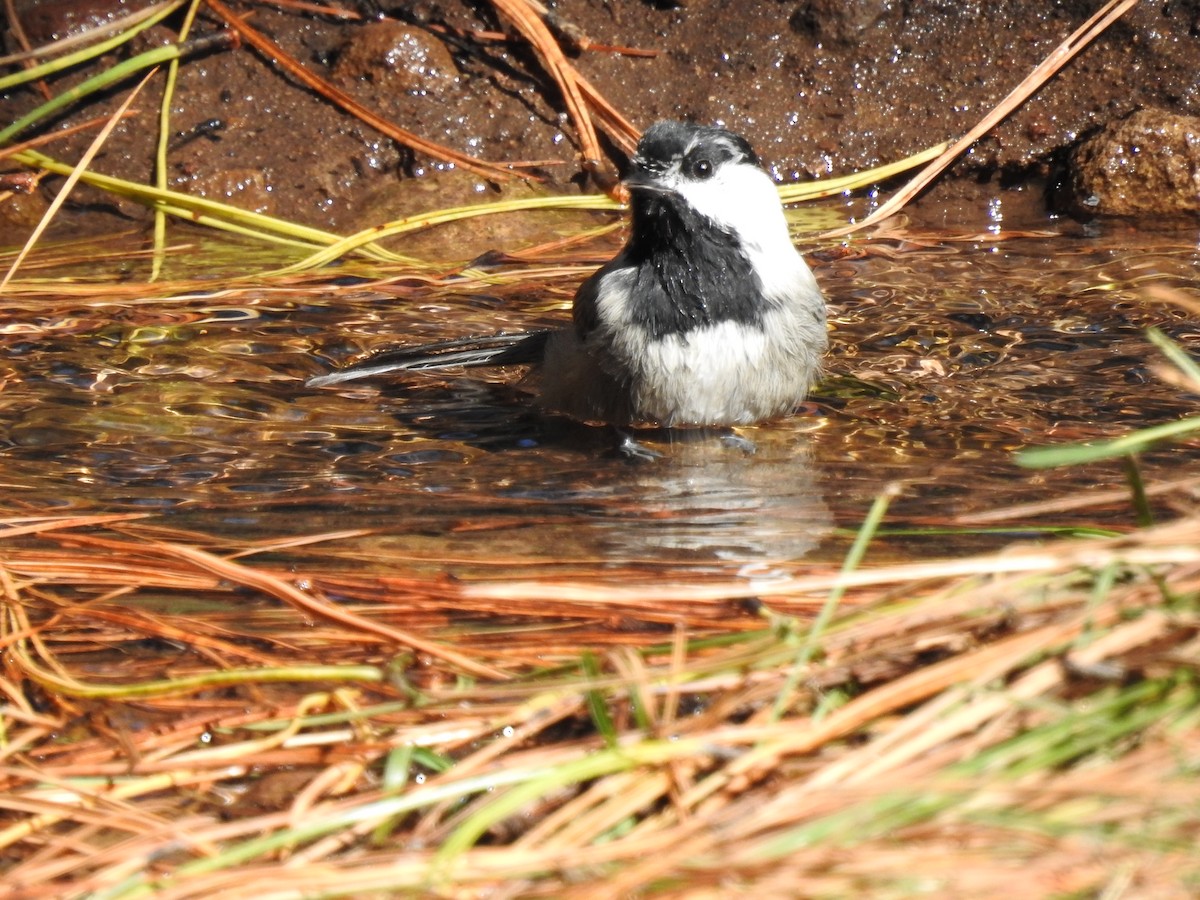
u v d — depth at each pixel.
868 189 12.24
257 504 6.82
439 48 12.53
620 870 3.51
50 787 4.38
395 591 5.71
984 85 12.30
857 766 3.82
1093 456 4.68
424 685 4.85
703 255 7.57
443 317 9.88
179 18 12.58
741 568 5.82
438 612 5.50
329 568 5.98
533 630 5.29
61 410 8.18
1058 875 3.30
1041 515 6.21
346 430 8.02
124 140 12.12
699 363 7.64
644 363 7.69
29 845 4.15
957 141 12.08
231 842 4.05
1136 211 11.48
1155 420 7.54
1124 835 3.37
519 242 11.58
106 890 3.73
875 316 9.47
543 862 3.58
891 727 4.07
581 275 10.65
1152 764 3.61
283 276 10.54
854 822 3.49
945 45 12.40
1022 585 4.50
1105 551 4.36
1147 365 8.41
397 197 12.02
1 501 6.86
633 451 7.63
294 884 3.62
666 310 7.62
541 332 8.80
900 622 4.43
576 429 8.09
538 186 12.24
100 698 4.86
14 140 12.03
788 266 7.78
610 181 12.20
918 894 3.28
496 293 10.35
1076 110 12.11
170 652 5.24
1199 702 3.83
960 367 8.57
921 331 9.19
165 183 11.77
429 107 12.44
